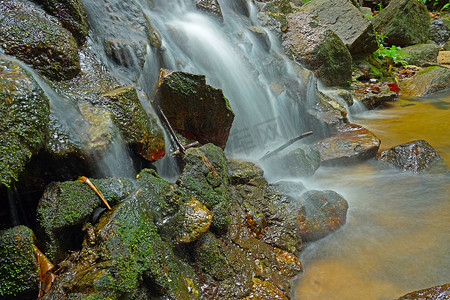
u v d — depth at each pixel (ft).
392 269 11.09
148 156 11.61
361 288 10.37
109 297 7.31
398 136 22.71
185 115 13.71
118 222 8.34
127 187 9.35
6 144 7.50
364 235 12.82
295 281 10.72
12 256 7.27
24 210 9.19
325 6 31.86
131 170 11.37
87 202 8.68
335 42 26.48
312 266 11.38
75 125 9.82
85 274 7.53
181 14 20.06
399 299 9.32
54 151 8.99
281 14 26.89
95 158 9.76
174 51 17.28
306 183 16.12
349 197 15.44
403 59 42.22
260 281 10.10
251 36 22.49
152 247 8.56
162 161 12.87
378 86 32.01
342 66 27.35
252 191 12.89
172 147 13.35
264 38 22.66
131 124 10.99
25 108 8.05
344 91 25.75
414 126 24.64
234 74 19.03
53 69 11.26
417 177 17.10
